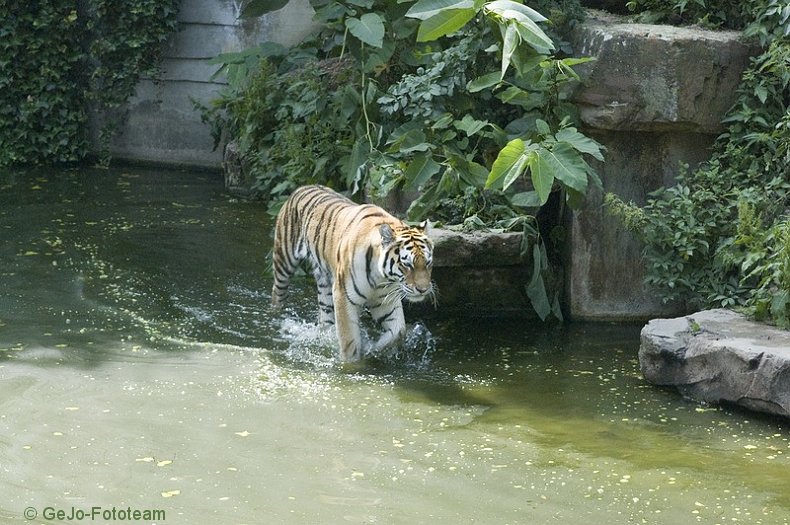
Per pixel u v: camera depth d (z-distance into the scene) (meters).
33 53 16.33
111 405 7.64
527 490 6.48
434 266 9.77
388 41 11.28
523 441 7.27
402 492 6.39
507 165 9.08
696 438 7.41
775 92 9.81
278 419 7.51
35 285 10.49
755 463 6.98
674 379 8.32
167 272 11.11
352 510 6.12
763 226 9.61
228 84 15.41
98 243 12.03
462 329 9.86
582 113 10.03
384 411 7.75
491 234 9.74
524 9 9.10
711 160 10.01
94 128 16.91
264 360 8.75
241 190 14.74
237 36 16.27
